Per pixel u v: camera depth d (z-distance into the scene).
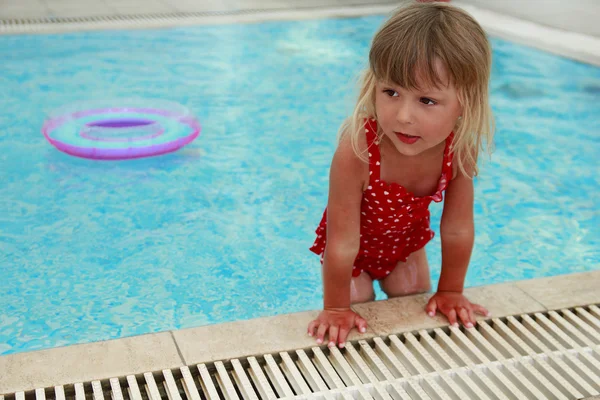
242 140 4.30
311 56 6.00
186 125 4.16
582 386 1.79
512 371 1.83
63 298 2.71
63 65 5.52
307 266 3.00
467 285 2.88
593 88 5.32
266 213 3.45
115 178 3.75
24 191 3.56
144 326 2.54
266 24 7.05
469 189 2.07
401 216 2.12
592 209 3.57
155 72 5.45
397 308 2.15
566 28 6.50
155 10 7.34
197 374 1.85
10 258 2.98
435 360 1.93
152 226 3.28
